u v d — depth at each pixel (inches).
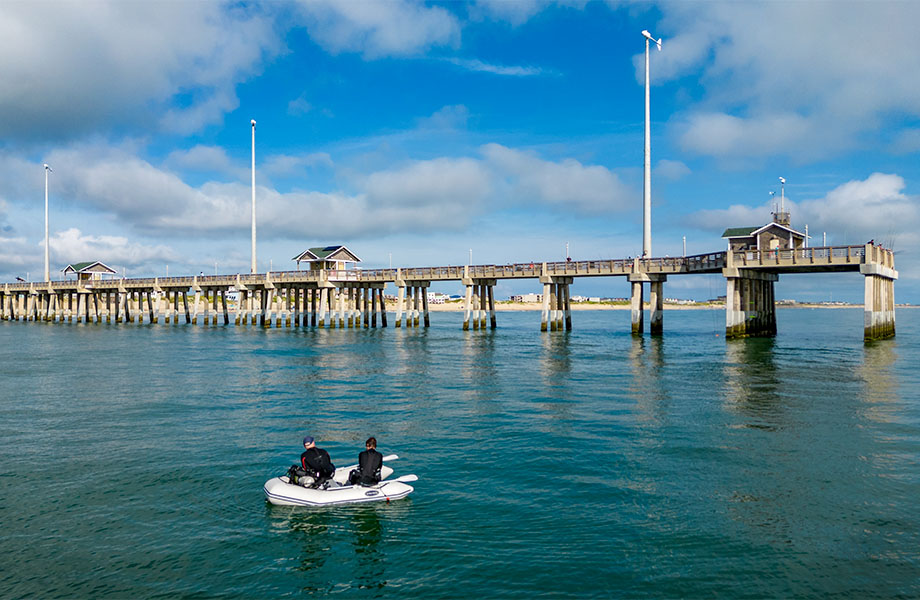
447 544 505.0
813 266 2103.8
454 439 845.2
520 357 1907.0
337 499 587.2
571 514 565.9
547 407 1073.5
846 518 553.6
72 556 486.6
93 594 428.5
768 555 481.1
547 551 490.9
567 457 751.7
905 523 542.3
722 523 543.5
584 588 433.1
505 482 657.6
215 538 519.5
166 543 509.7
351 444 822.5
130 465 726.5
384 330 3307.1
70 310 4576.8
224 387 1317.7
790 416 984.3
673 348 2181.3
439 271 3129.9
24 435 879.7
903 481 655.1
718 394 1193.4
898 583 437.4
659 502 596.4
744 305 2329.0
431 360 1834.4
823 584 436.5
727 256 2228.1
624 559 475.5
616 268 2608.3
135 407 1089.4
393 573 458.0
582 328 3759.8
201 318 5270.7
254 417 1000.9
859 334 3093.0
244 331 3272.6
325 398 1178.6
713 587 433.1
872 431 878.4
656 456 754.8
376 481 617.9
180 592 432.1
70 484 658.8
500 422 953.5
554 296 2974.9
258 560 479.5
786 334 3110.2
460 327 3747.5
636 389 1263.5
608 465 718.5
